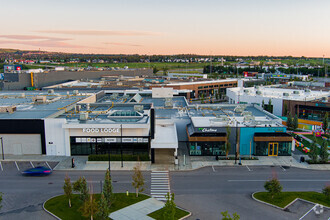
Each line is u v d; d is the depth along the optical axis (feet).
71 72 527.81
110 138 199.93
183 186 157.07
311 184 159.33
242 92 399.44
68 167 183.32
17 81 466.29
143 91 365.81
